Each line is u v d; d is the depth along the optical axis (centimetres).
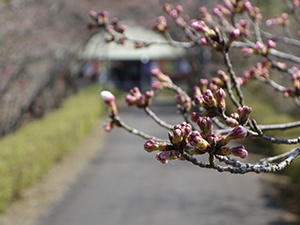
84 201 879
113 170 1145
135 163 1222
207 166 175
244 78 348
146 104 295
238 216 779
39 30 1154
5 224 753
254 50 328
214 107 204
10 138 972
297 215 782
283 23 444
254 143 1277
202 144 169
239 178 1036
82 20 1458
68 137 1323
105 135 1727
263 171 181
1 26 1034
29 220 777
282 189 941
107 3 1611
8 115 1056
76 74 2230
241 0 359
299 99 338
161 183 1007
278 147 1063
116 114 283
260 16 413
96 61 2933
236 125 191
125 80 3497
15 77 1055
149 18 1736
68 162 1229
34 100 1268
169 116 2197
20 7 1112
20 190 885
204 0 1006
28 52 1068
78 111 1578
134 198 893
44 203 868
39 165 1007
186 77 3183
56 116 1414
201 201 866
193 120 206
